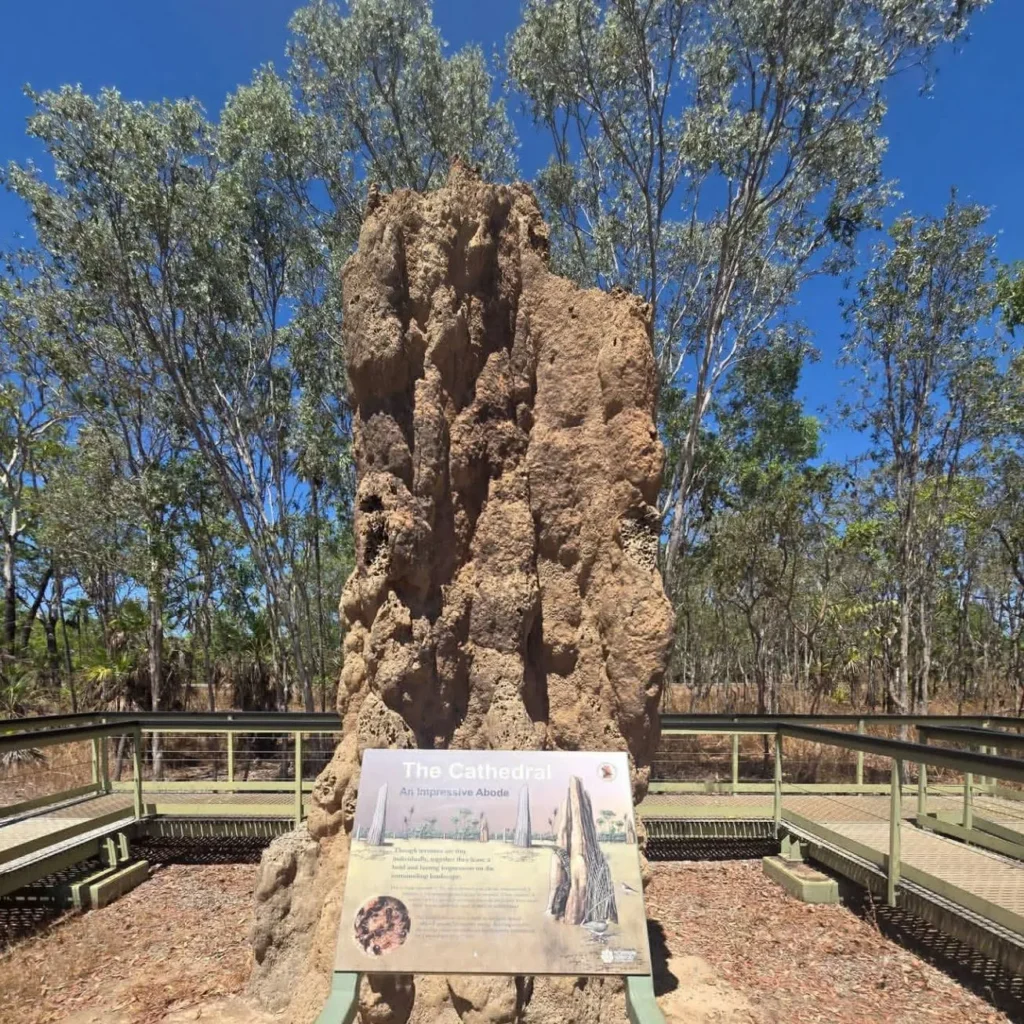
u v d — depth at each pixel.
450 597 3.54
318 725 7.04
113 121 10.67
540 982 2.92
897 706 13.84
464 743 3.48
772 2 9.55
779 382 15.84
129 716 7.67
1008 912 4.19
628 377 3.72
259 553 12.91
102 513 14.16
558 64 10.94
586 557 3.72
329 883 3.48
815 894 5.59
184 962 4.28
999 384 12.84
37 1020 3.64
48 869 5.54
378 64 12.14
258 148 11.78
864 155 11.20
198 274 11.74
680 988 3.67
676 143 11.43
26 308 13.36
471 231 3.72
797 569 16.44
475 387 3.75
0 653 16.00
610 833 2.48
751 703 20.08
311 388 13.05
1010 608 19.77
